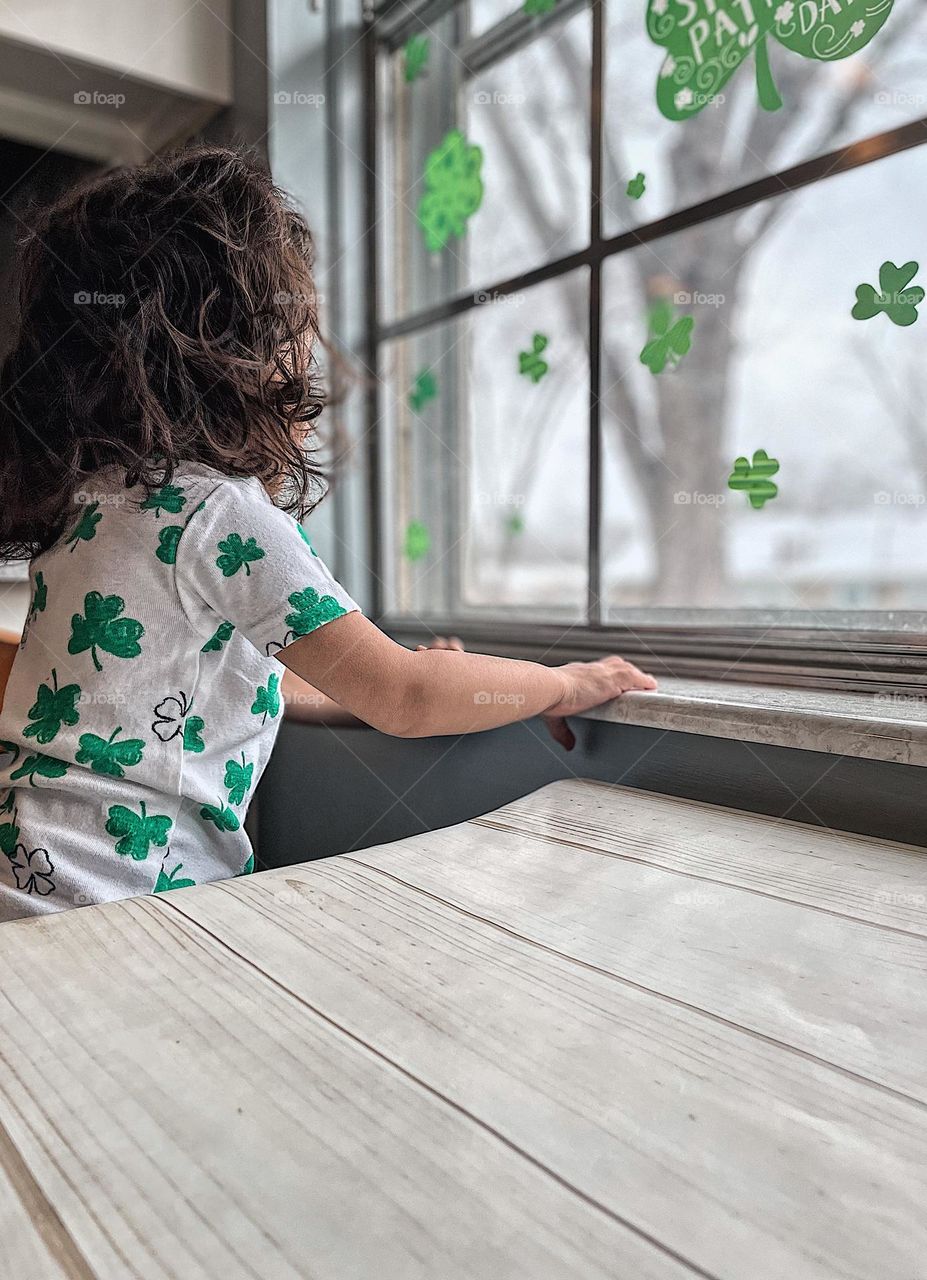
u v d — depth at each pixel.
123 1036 0.35
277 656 0.69
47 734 0.68
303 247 0.82
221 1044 0.35
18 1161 0.28
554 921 0.47
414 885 0.52
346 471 1.43
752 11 0.95
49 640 0.71
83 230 0.73
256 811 1.27
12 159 1.38
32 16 1.21
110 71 1.29
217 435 0.73
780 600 0.94
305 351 0.82
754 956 0.43
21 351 0.76
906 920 0.47
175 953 0.43
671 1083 0.32
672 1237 0.25
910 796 0.61
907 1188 0.27
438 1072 0.33
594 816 0.67
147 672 0.69
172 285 0.72
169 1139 0.29
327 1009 0.37
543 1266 0.23
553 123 1.24
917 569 0.88
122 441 0.70
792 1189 0.27
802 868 0.55
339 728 1.05
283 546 0.69
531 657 1.16
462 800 0.94
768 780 0.69
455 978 0.40
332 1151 0.28
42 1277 0.23
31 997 0.39
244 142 1.37
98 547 0.70
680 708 0.74
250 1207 0.26
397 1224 0.25
